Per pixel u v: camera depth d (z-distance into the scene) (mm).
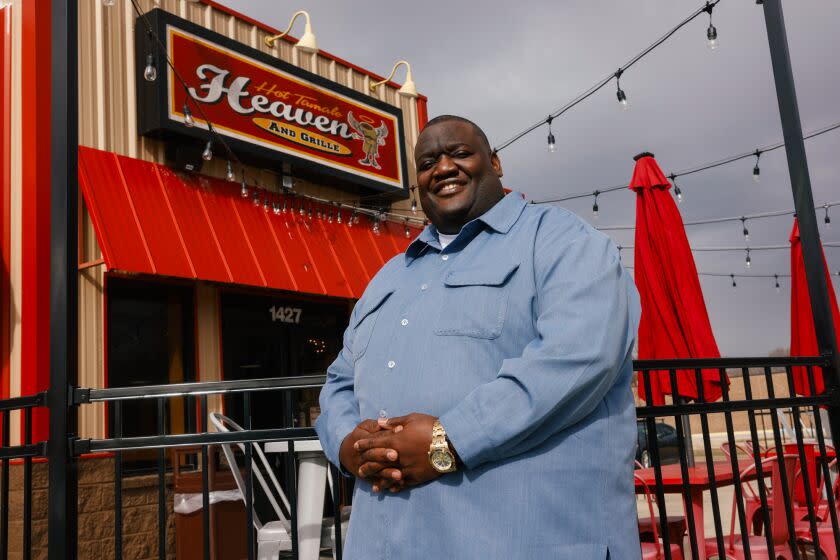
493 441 1449
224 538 4738
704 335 5426
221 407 6992
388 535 1600
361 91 9227
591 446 1540
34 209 5773
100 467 5836
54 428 2209
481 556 1451
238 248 6754
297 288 7055
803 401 3000
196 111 6723
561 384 1440
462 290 1712
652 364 2525
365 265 8133
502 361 1611
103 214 5773
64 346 2238
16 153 5988
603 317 1521
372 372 1807
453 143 1923
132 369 6414
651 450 2490
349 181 8312
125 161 6312
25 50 6078
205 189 6906
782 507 3883
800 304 6254
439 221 1962
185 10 7176
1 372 5691
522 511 1469
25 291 5699
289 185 7730
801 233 3383
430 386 1640
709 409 2639
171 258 6035
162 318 6730
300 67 8180
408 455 1521
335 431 1861
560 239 1666
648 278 5809
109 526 5824
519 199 1900
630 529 1546
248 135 7160
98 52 6398
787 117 3488
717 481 3965
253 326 7535
